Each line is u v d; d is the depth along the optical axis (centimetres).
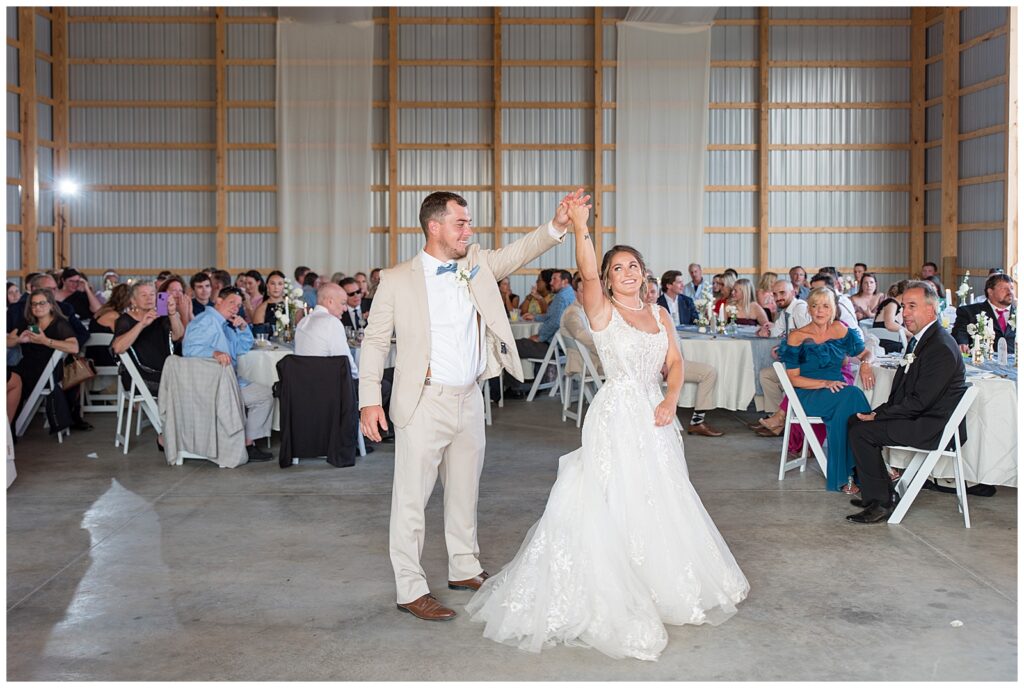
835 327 568
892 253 1430
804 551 432
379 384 353
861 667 306
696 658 314
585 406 856
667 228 1394
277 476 591
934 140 1377
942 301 747
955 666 306
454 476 374
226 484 570
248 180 1394
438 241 352
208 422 612
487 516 498
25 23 1245
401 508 354
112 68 1375
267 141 1388
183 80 1384
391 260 1408
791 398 561
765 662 311
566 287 899
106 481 577
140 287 654
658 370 358
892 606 361
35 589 386
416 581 356
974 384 493
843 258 1427
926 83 1398
